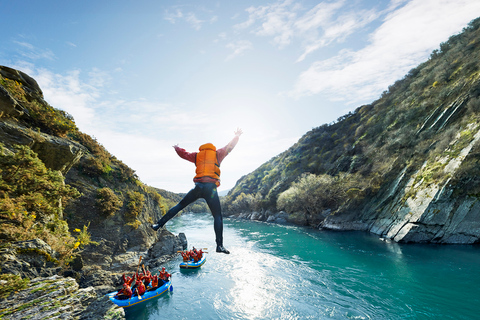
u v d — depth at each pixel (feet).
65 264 46.09
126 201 84.69
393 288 54.19
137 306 50.19
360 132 220.02
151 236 89.04
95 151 89.56
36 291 30.83
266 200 234.58
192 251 82.17
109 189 78.79
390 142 154.40
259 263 79.25
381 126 191.83
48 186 48.44
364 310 46.01
